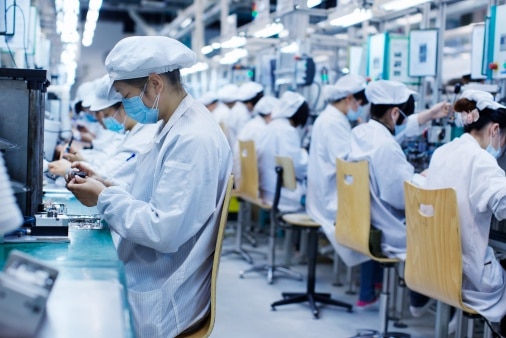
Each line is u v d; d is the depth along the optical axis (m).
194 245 1.88
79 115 5.41
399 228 3.26
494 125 2.59
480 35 3.54
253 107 6.58
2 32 2.89
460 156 2.54
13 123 2.03
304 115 4.95
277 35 6.16
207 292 1.94
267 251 5.60
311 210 4.08
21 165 2.04
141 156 2.03
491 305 2.45
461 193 2.49
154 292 1.87
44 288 1.06
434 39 4.18
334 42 5.79
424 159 3.87
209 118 1.95
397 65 4.38
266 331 3.54
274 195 4.73
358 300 4.00
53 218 1.89
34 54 4.14
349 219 3.35
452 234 2.37
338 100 4.14
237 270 4.93
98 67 14.68
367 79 4.54
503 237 2.67
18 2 2.94
